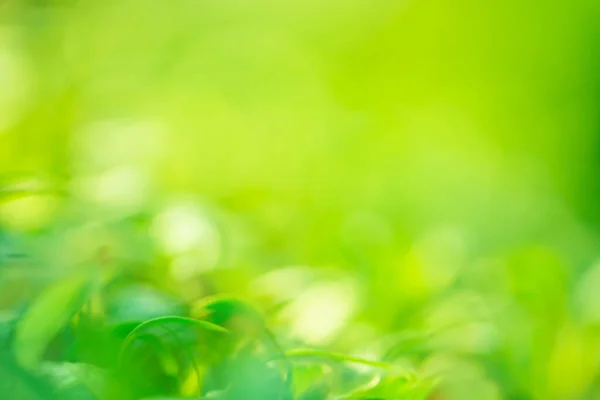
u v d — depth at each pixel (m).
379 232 0.62
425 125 1.58
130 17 1.37
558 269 0.53
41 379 0.36
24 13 1.15
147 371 0.37
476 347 0.47
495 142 1.65
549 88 1.80
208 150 0.94
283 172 0.98
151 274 0.48
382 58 1.83
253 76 1.38
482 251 0.82
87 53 1.21
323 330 0.46
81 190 0.54
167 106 1.15
